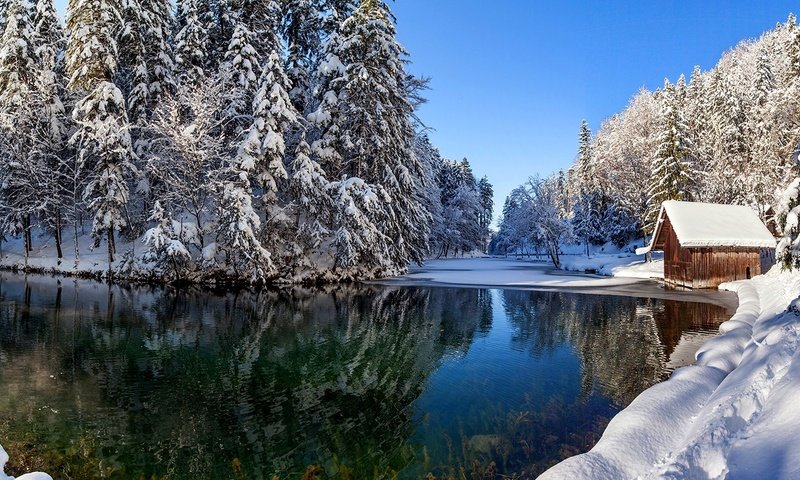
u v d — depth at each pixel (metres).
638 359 11.11
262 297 22.70
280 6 33.06
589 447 6.49
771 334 9.13
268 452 6.72
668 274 29.61
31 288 23.81
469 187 84.38
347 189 27.83
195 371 10.56
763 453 4.18
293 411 8.27
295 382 9.86
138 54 30.48
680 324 15.40
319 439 7.15
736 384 6.57
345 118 29.98
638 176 49.53
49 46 33.44
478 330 15.11
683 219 27.11
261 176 26.62
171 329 14.84
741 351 9.52
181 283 26.02
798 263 11.70
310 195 27.78
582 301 21.58
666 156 39.16
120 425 7.60
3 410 8.09
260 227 25.50
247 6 30.97
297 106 33.34
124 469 6.25
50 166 32.50
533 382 9.67
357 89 29.00
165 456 6.61
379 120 29.44
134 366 10.87
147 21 30.94
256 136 25.97
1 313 17.00
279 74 26.95
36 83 30.81
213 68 34.41
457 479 5.84
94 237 29.00
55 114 32.31
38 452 6.65
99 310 18.06
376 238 28.92
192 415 8.07
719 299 21.67
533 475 5.83
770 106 33.59
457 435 7.19
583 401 8.42
